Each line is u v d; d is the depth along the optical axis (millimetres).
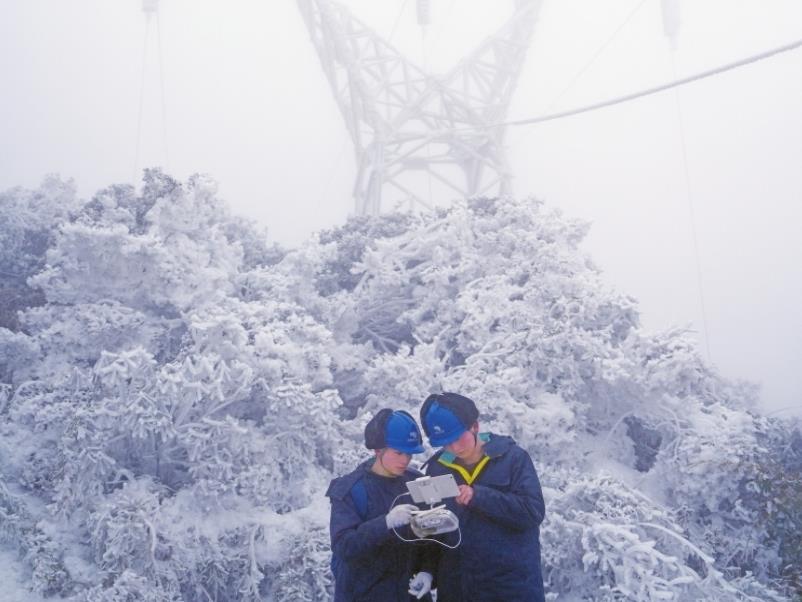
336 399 23906
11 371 28250
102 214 30359
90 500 21625
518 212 32594
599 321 28703
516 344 27172
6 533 22219
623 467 25922
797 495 22359
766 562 22484
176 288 29047
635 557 19047
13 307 32500
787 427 32344
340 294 32875
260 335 24422
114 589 18922
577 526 20391
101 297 28828
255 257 38312
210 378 22188
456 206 34844
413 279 34156
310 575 21359
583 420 26391
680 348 25781
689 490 23875
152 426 21000
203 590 20781
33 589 19797
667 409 25812
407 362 26359
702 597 18922
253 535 21359
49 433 25234
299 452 23672
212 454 22438
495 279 30297
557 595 20125
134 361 21672
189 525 21000
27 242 38031
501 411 24688
